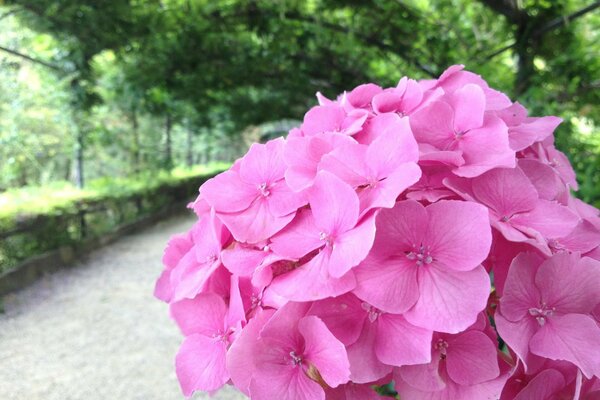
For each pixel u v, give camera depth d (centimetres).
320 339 61
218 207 75
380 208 62
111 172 1268
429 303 60
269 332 64
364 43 584
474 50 526
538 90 318
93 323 478
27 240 620
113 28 632
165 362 398
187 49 664
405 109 87
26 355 407
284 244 69
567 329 62
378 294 61
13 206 630
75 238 740
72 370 385
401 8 534
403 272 62
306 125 91
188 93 768
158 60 682
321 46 630
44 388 358
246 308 71
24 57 743
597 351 60
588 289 63
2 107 851
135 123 1188
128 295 564
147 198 1070
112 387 360
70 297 554
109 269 674
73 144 955
